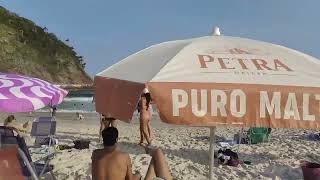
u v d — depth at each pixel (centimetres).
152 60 445
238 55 434
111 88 426
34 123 983
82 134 1731
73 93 5822
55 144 1063
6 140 675
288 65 421
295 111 369
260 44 477
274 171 1035
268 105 367
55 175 887
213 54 432
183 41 503
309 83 385
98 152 558
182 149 1302
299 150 1346
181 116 357
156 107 362
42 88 550
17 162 534
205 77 379
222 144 1357
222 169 1038
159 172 526
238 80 377
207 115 359
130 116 377
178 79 374
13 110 489
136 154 1170
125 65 469
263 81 379
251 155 1242
